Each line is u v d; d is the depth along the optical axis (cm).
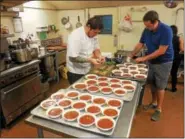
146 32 241
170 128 237
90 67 223
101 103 132
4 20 322
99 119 112
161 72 236
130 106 130
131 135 224
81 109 125
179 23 385
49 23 456
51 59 388
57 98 142
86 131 104
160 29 216
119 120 113
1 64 244
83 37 200
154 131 231
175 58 315
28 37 380
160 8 390
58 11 483
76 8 461
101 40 465
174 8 380
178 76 402
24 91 275
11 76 249
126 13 419
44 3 427
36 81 305
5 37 269
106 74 201
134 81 176
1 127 249
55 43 468
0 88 234
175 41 305
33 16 396
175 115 267
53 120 113
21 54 277
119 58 264
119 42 448
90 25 192
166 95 332
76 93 150
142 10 402
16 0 295
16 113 262
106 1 412
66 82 423
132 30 424
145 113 274
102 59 231
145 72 207
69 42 199
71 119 111
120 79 184
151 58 225
